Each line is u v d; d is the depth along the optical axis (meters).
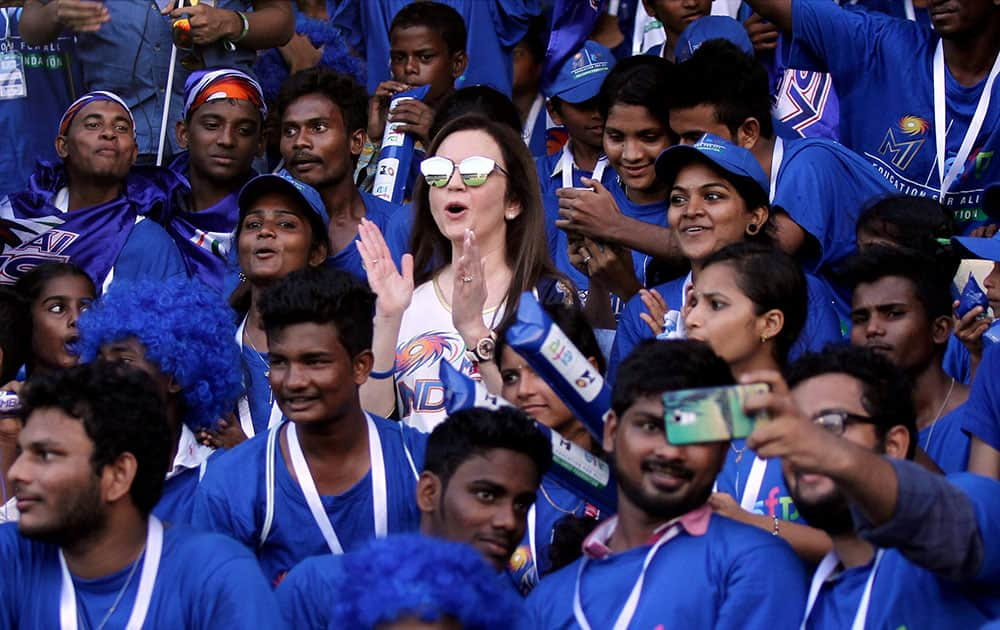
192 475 5.02
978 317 5.30
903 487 3.42
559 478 4.35
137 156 7.51
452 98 6.89
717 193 5.51
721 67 6.01
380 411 5.29
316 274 4.78
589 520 4.50
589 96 7.20
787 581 3.85
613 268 5.94
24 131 7.60
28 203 6.88
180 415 5.14
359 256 6.59
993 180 6.50
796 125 6.99
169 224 6.95
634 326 5.74
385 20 8.33
